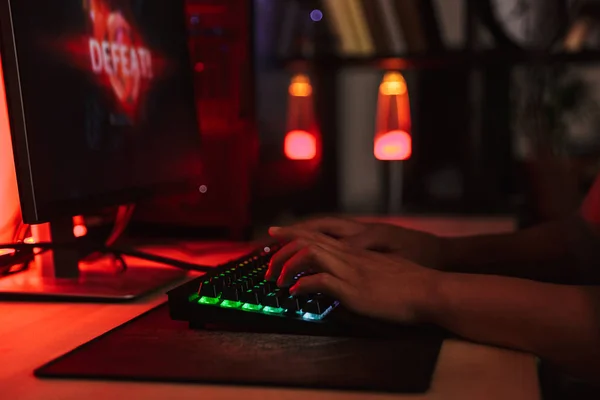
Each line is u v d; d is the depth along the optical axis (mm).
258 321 649
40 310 783
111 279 933
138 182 1049
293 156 1970
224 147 1358
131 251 964
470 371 550
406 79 2568
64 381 524
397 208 2051
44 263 942
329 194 2199
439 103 2543
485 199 2018
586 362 593
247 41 1373
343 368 540
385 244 981
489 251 1034
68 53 871
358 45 2611
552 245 1050
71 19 883
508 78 2277
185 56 1269
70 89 871
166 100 1175
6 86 761
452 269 999
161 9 1183
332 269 683
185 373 526
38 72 802
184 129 1240
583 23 2629
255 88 1451
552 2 2355
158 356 573
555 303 613
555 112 2395
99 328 698
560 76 2410
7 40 753
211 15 1369
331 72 2232
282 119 1944
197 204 1370
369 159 3475
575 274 1041
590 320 599
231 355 575
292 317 644
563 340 596
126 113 1022
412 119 2553
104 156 948
